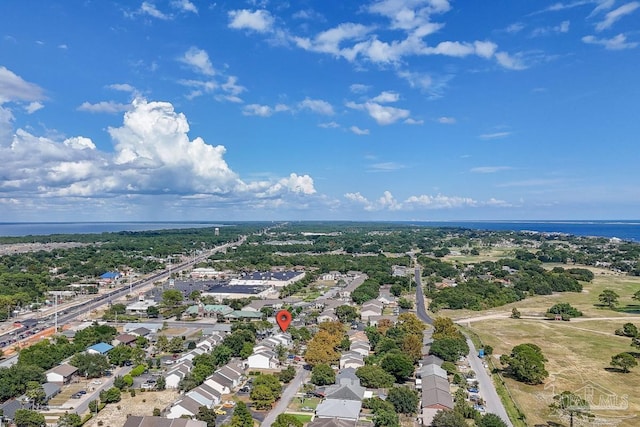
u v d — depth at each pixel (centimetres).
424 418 12281
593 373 16300
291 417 11694
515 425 12069
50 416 12662
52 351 16888
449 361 16788
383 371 14875
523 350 16300
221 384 14225
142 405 13412
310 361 16400
